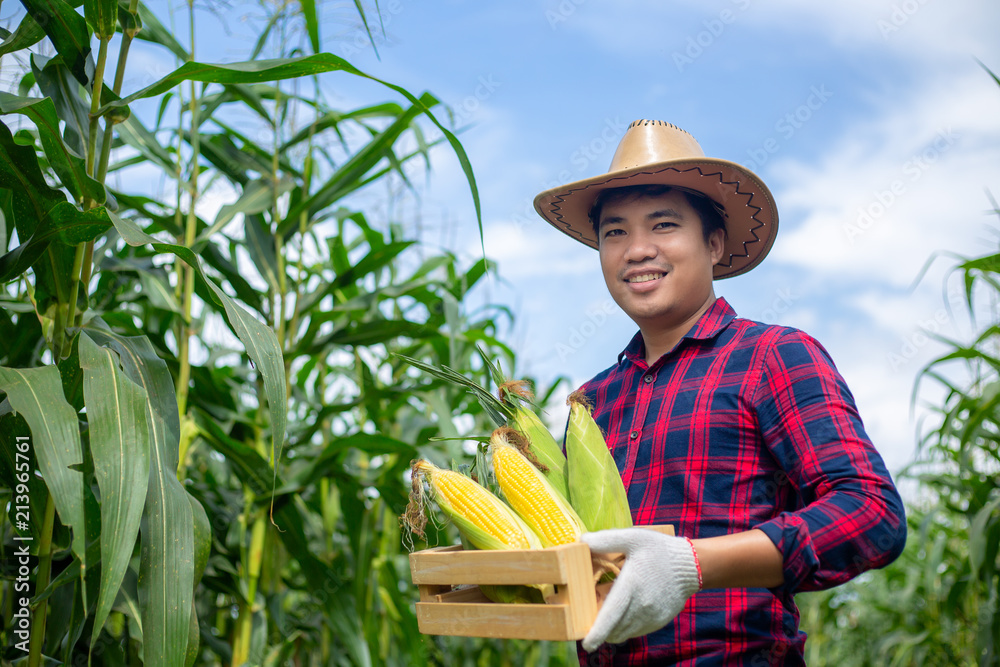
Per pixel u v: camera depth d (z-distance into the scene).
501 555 0.95
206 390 2.33
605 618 0.89
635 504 1.34
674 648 1.21
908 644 3.97
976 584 3.07
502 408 1.41
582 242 1.94
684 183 1.46
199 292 2.40
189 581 1.22
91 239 1.34
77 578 1.43
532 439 1.35
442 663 3.61
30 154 1.24
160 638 1.15
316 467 2.24
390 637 3.09
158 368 1.47
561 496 1.13
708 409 1.31
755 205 1.57
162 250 1.27
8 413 1.32
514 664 3.89
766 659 1.19
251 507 2.31
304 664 3.02
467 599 1.13
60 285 1.43
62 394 1.16
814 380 1.21
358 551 2.54
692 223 1.47
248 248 2.47
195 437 2.18
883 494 1.06
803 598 5.50
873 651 4.17
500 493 1.26
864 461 1.10
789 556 0.99
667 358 1.45
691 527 1.27
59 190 1.28
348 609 2.26
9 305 1.61
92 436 1.12
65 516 1.04
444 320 2.95
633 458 1.38
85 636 1.60
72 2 1.50
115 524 1.07
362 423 3.31
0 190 1.60
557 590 0.95
